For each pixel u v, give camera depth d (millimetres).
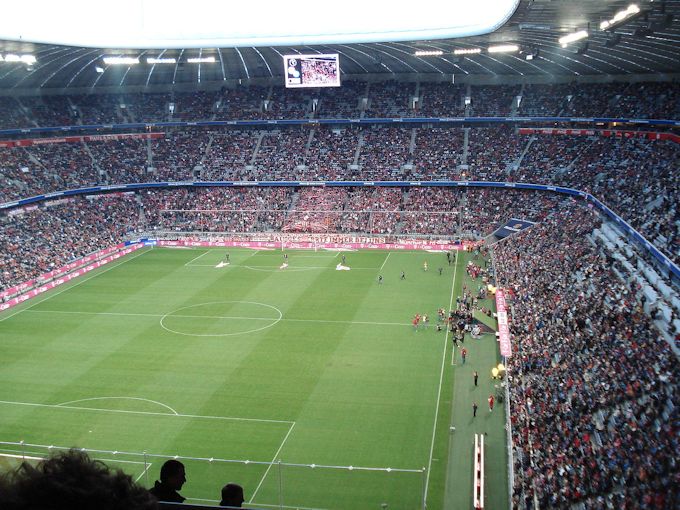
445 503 35031
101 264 92250
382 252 96562
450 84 119062
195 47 89188
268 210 109688
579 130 105375
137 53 96938
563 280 62594
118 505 3453
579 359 44438
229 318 67562
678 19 50406
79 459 3582
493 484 36750
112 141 119750
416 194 108562
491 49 84875
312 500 35281
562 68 102250
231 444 41781
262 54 103875
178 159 118438
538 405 41562
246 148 119438
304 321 66125
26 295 76000
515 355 51406
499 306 63688
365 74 122250
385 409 46406
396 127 117750
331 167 113312
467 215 102562
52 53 89750
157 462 39562
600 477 30531
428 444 41344
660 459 28969
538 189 100188
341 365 54594
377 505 34781
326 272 85750
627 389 36906
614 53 80188
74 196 107438
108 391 50312
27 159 107188
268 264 90562
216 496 35781
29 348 59938
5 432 44000
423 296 73875
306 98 122188
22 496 3242
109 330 64500
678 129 90312
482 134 113125
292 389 50094
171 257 96000
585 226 77188
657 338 41531
